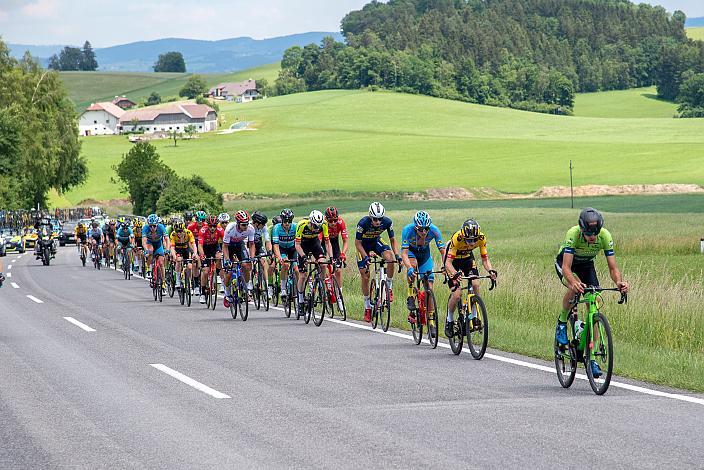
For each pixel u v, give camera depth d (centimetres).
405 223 13512
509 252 8188
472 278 2528
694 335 3103
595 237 2020
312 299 3441
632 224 10844
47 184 17200
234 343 2900
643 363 2341
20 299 4869
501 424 1648
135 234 6462
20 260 9612
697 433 1557
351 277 5069
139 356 2633
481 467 1358
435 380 2142
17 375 2322
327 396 1955
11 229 13525
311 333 3150
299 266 3516
